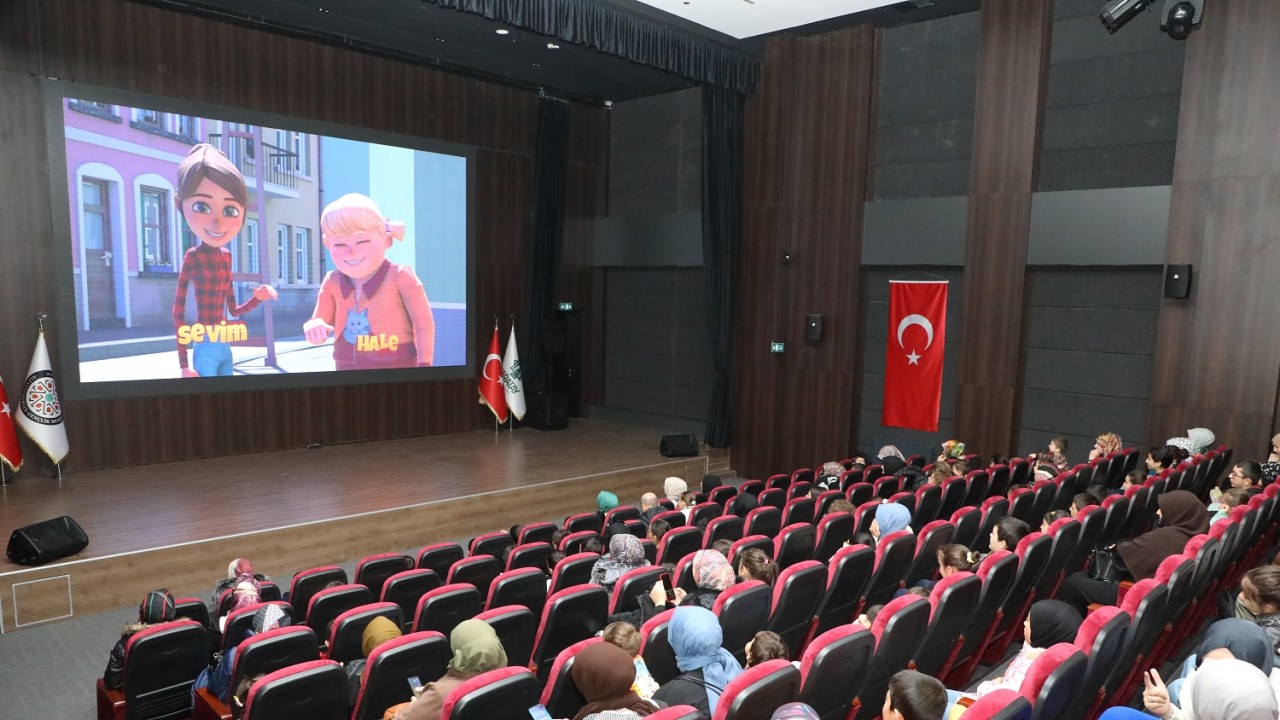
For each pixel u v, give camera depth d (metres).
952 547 4.23
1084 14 9.58
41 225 9.12
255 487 9.16
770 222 12.07
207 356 10.36
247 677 3.53
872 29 11.12
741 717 2.38
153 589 7.03
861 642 2.97
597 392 15.23
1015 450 10.31
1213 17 8.41
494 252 13.37
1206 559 4.02
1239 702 1.97
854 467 9.24
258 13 10.36
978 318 10.24
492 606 4.38
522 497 9.62
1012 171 9.90
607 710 2.55
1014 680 3.18
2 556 6.70
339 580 5.34
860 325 11.64
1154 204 8.93
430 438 12.62
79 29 9.24
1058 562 4.81
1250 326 8.27
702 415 13.72
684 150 13.66
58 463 9.11
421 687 3.15
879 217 11.14
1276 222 8.09
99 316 9.51
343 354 11.62
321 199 11.27
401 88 12.05
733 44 11.80
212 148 10.25
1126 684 3.53
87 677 5.64
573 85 13.61
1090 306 9.72
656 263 13.95
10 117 8.86
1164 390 8.85
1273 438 7.49
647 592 4.42
